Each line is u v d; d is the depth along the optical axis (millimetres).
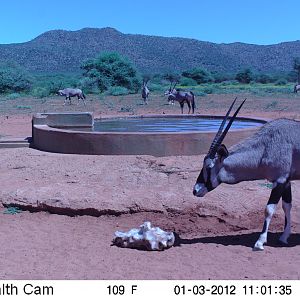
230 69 178875
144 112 34156
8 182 11906
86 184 11391
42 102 45625
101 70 64375
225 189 10719
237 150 8266
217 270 7387
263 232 8219
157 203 9992
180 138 13875
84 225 9680
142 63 176500
